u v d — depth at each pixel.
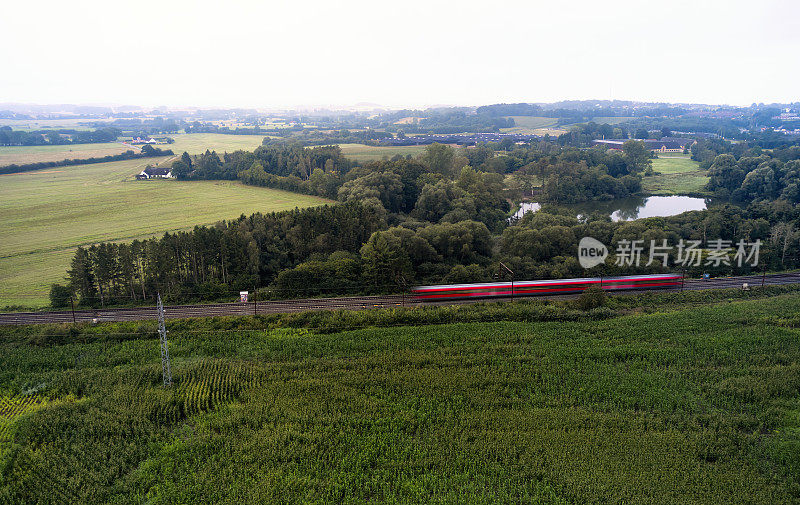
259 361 84.94
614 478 57.53
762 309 105.00
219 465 60.59
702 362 82.81
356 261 122.88
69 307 107.44
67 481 57.88
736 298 115.44
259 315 102.12
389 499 55.22
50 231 157.50
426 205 171.88
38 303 108.75
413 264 130.00
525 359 85.31
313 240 131.50
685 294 116.25
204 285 114.44
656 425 67.38
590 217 158.62
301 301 111.56
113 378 78.69
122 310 105.50
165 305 109.88
